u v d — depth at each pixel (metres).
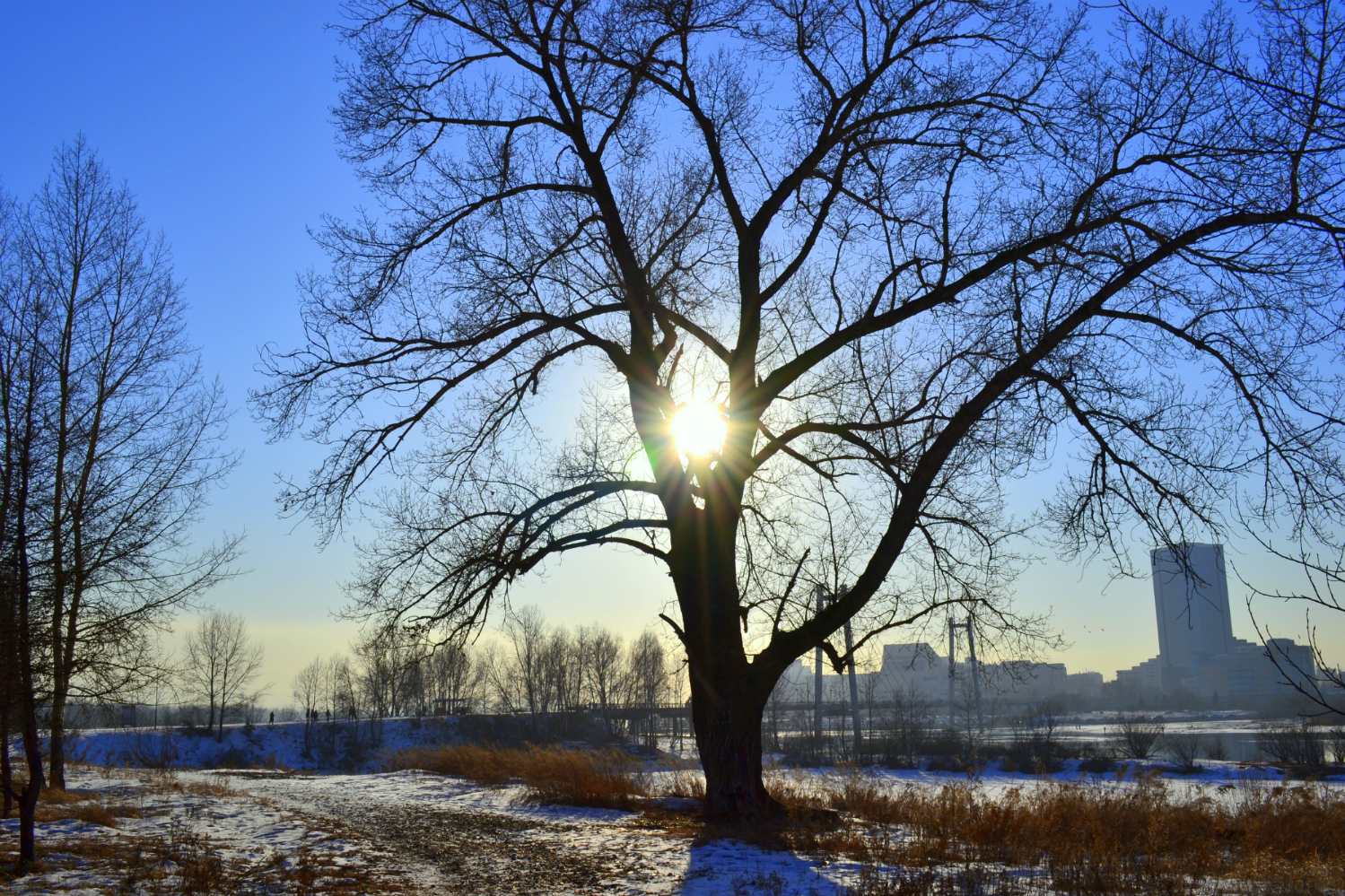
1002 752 43.16
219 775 37.59
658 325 18.61
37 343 15.26
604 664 69.00
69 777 29.47
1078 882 11.49
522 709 70.50
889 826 16.80
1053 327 14.68
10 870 12.35
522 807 21.17
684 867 12.77
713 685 16.19
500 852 14.30
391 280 16.50
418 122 16.86
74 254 19.52
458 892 11.45
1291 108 7.54
